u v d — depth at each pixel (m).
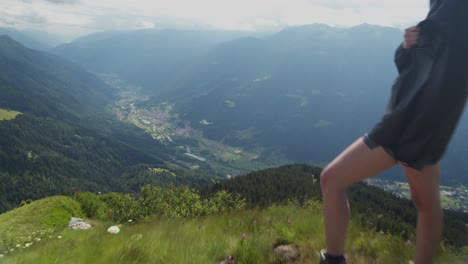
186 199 38.81
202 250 4.79
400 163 2.50
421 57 2.46
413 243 4.52
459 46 2.24
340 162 2.66
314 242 4.75
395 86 2.62
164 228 6.67
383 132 2.47
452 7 2.29
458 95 2.25
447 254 3.85
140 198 41.94
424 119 2.30
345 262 2.77
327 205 2.71
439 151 2.38
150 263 4.46
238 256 4.62
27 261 4.65
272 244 4.95
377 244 4.57
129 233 6.86
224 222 6.72
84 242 5.84
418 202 2.78
